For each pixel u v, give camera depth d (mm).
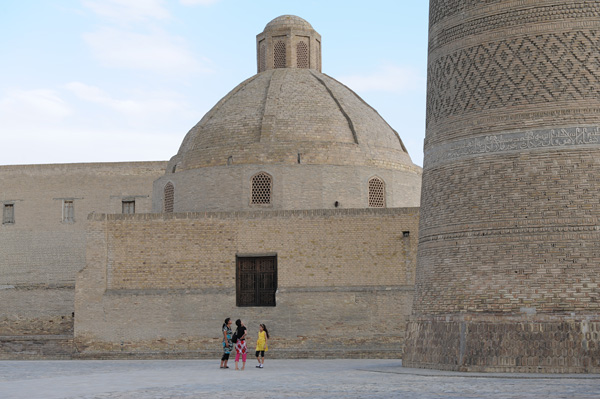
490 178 21234
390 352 31859
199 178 37906
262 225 33594
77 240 48594
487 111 21547
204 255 33625
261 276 33562
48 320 47969
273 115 38875
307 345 32656
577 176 20297
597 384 16078
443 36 23109
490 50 21734
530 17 21281
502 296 20453
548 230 20266
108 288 33812
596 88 20641
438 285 21953
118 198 48750
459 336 20766
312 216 33469
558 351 19422
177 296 33344
